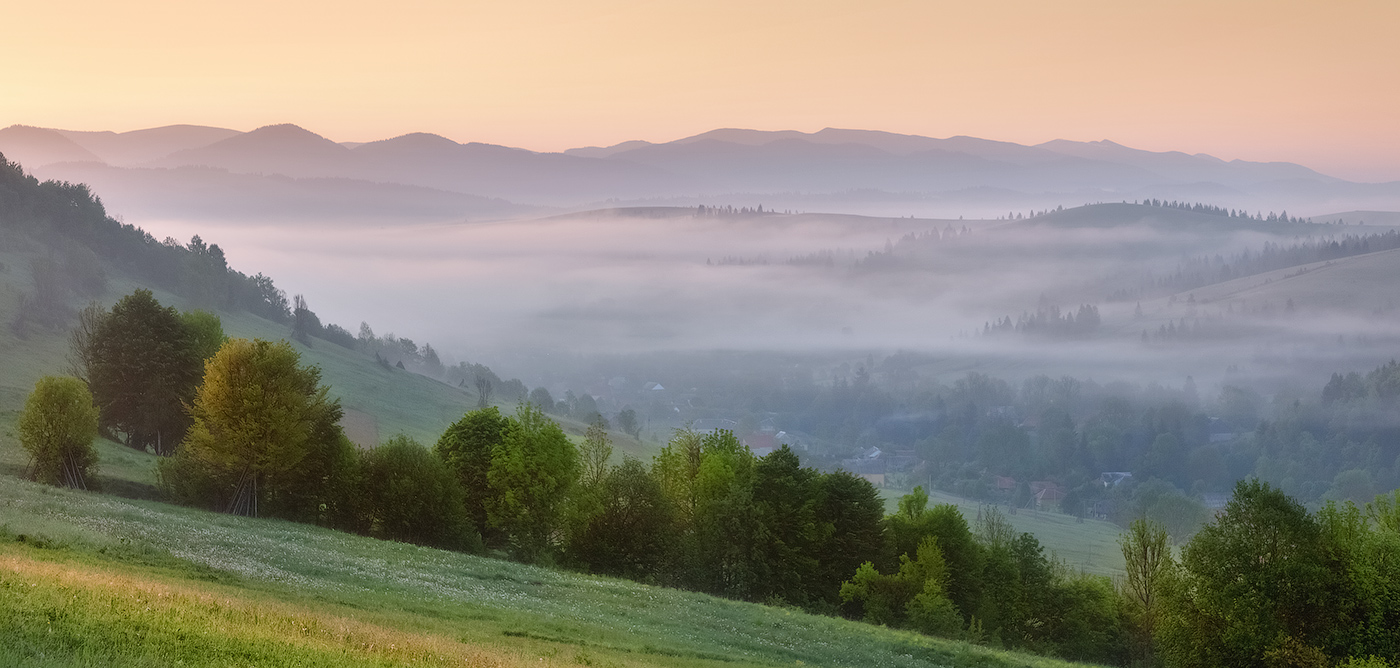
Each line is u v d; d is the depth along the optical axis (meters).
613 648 36.34
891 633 52.66
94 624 20.83
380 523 71.19
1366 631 44.56
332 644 23.95
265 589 35.75
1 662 17.30
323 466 71.12
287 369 68.81
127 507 54.16
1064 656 68.75
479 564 56.62
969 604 72.06
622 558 70.25
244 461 66.19
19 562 28.14
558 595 49.75
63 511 47.09
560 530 74.31
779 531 71.06
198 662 19.66
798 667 39.31
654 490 72.31
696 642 41.69
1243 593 46.53
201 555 40.91
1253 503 47.78
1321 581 45.12
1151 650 68.19
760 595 68.12
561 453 74.31
